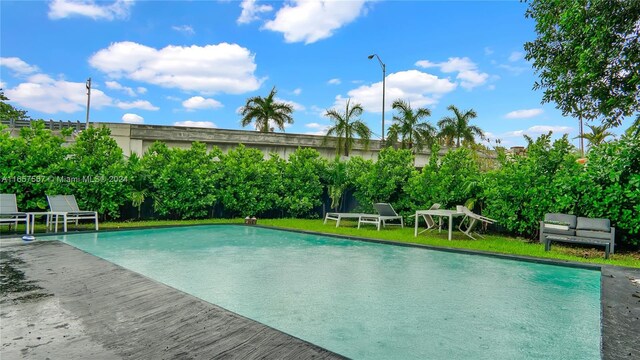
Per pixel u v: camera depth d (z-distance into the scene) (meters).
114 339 2.85
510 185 9.19
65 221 8.81
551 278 5.34
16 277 4.57
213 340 2.86
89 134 10.71
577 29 7.27
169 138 19.98
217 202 13.52
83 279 4.48
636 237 7.66
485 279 5.26
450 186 10.63
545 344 3.08
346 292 4.55
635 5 6.46
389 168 12.45
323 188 14.97
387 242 8.43
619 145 7.80
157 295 3.88
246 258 6.67
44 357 2.51
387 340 3.15
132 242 8.38
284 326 3.45
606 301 3.83
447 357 2.84
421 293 4.54
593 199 7.88
